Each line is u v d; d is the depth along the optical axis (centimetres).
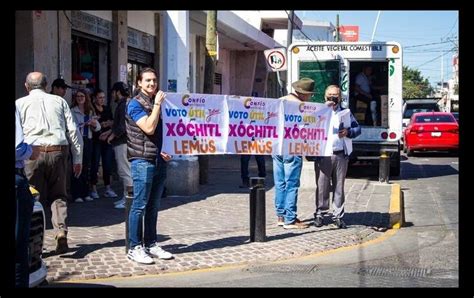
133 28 1562
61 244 727
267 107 827
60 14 1174
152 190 720
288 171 908
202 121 764
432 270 704
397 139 1638
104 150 1172
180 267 702
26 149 495
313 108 871
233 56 2906
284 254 770
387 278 670
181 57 1359
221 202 1152
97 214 998
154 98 712
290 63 1636
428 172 1858
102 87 1430
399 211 1004
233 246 805
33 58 1066
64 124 726
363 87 1642
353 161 1669
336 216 930
